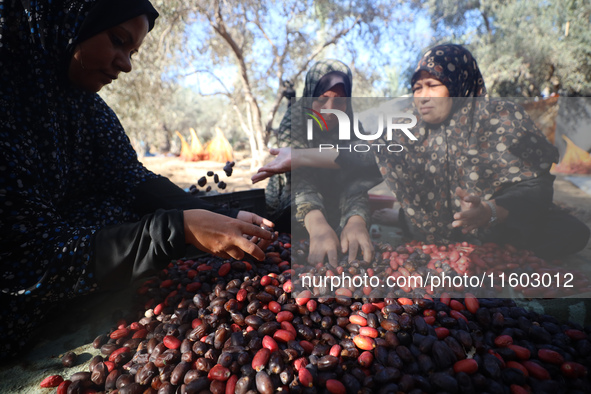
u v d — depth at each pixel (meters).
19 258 1.12
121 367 1.15
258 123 8.71
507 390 1.01
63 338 1.34
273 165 1.82
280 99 8.81
